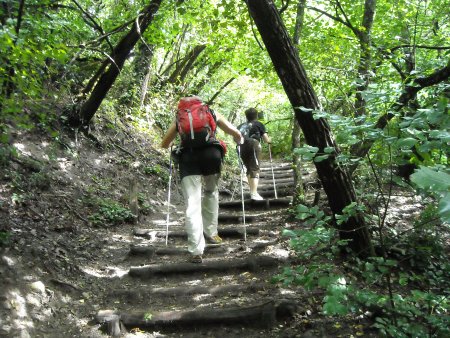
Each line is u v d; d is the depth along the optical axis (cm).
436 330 260
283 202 690
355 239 399
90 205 571
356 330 313
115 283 415
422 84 381
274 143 1703
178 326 339
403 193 573
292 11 718
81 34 590
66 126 693
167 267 430
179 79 1327
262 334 324
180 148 453
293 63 393
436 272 383
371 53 535
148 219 646
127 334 332
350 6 729
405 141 216
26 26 407
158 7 616
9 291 330
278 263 433
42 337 311
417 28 676
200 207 452
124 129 888
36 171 536
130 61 1134
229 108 1969
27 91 315
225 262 436
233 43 854
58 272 397
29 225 440
